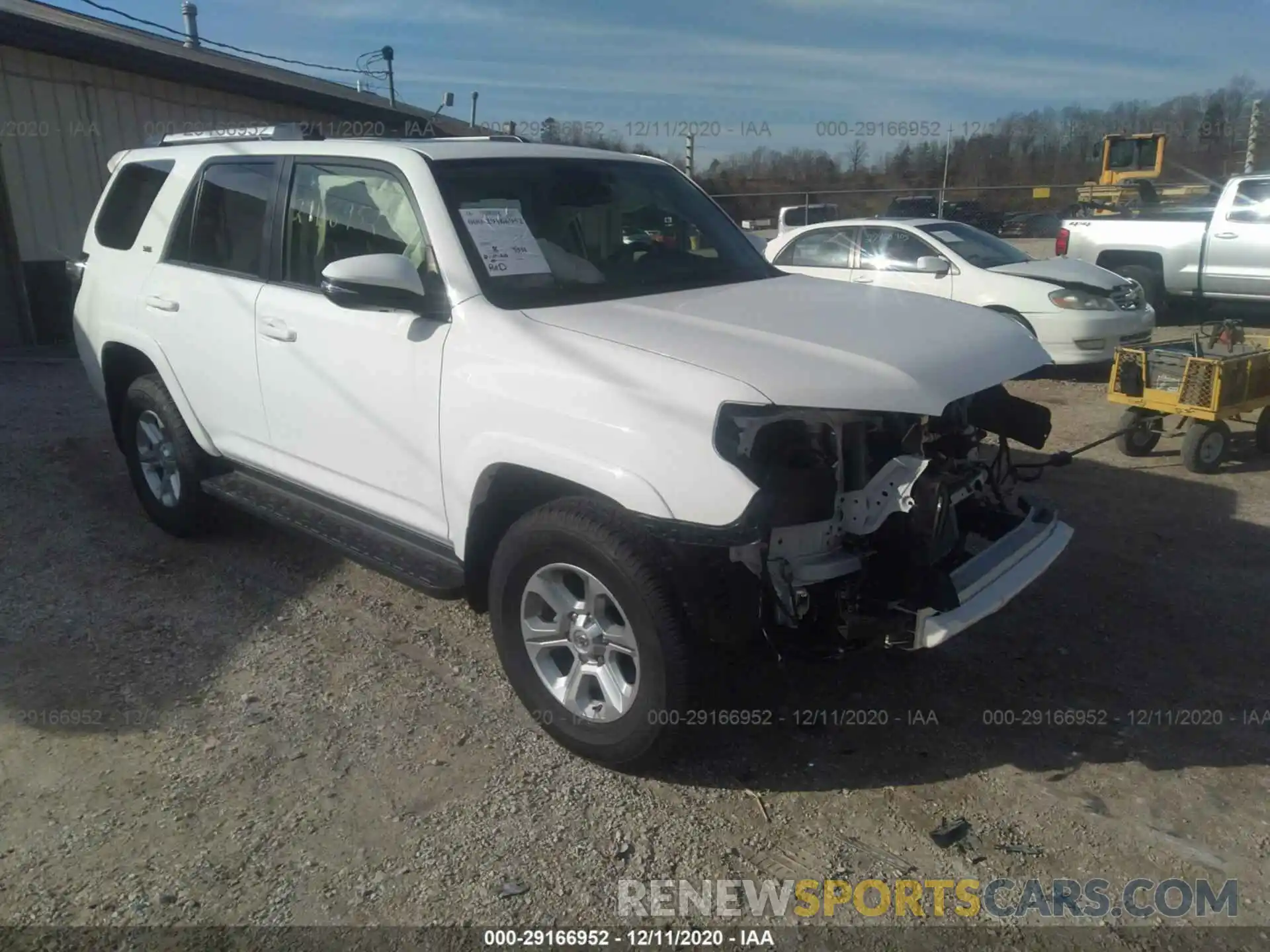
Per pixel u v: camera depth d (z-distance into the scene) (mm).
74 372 9562
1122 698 3908
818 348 3203
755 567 2996
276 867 2949
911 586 3107
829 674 4074
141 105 11828
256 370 4414
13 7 11469
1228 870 2975
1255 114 28312
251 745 3557
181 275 4859
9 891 2836
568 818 3189
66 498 6074
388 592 4816
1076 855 3043
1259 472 6762
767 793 3326
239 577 4965
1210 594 4789
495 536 3650
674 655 3061
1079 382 9750
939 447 3398
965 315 3764
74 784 3316
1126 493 6301
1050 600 4738
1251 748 3574
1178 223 12422
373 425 3887
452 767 3449
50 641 4293
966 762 3504
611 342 3229
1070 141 31609
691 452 2920
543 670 3502
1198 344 6828
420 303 3609
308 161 4289
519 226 3832
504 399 3332
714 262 4426
